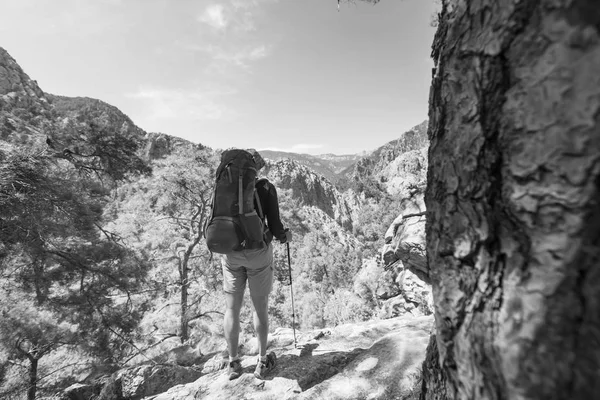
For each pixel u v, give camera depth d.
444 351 0.88
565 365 0.50
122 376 8.13
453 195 0.83
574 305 0.50
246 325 13.96
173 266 15.98
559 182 0.53
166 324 13.34
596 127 0.47
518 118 0.61
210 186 15.66
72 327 10.20
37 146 8.26
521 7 0.60
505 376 0.61
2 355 8.48
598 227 0.47
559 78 0.52
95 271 9.98
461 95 0.80
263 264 2.29
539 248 0.56
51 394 9.49
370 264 23.73
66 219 8.98
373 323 3.95
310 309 25.62
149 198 15.77
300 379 2.48
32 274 8.83
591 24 0.47
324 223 135.75
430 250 0.98
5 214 7.10
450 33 0.87
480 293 0.72
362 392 2.21
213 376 2.89
